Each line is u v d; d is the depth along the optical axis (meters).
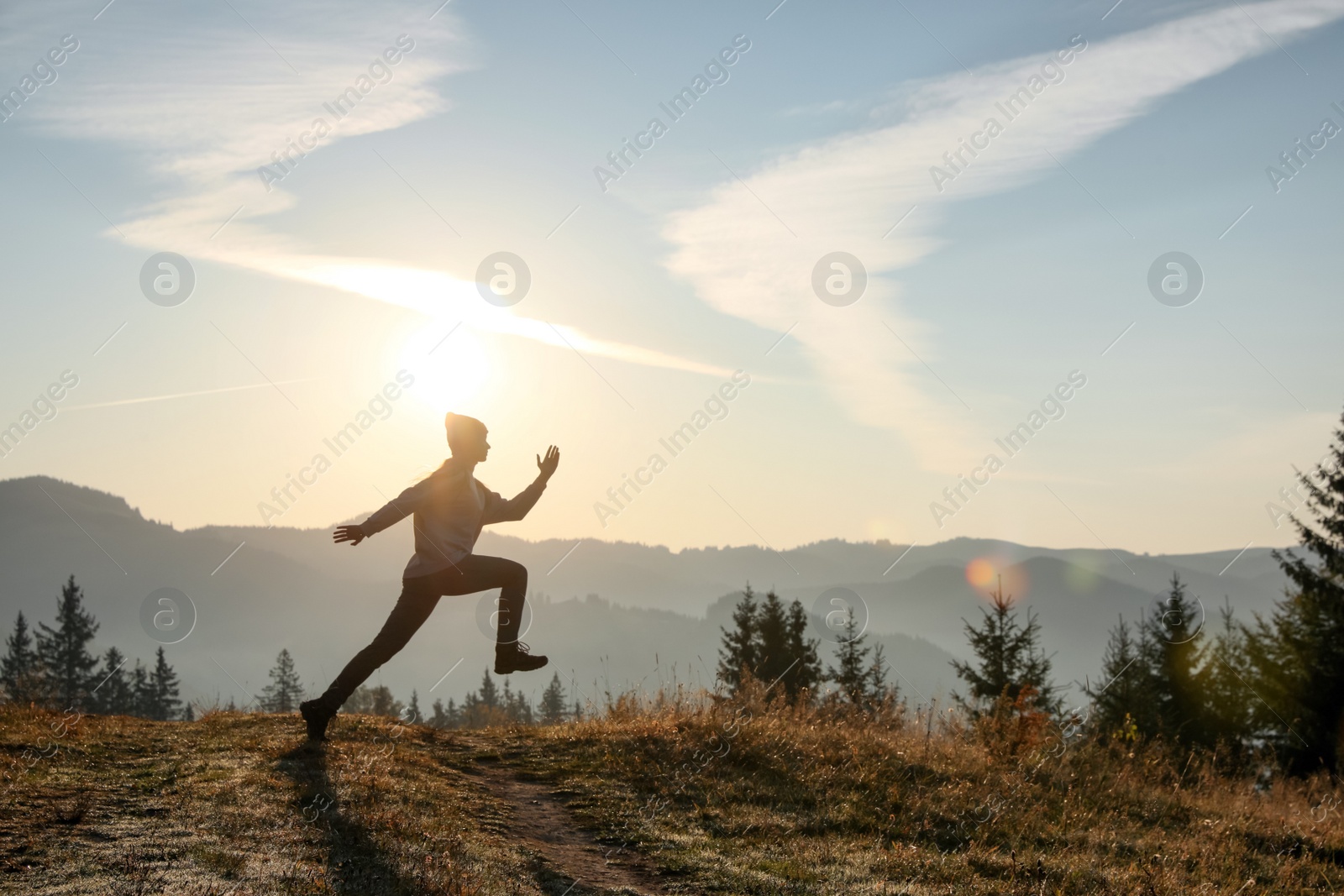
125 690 62.84
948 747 9.98
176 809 5.27
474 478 7.21
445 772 7.35
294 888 4.18
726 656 33.94
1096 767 10.08
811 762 8.73
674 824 6.75
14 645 54.44
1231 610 26.58
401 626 7.14
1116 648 27.06
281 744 7.07
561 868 5.52
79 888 3.90
